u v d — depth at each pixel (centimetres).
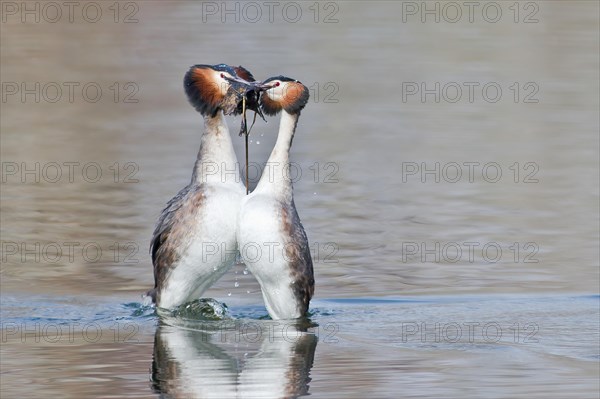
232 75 1289
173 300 1297
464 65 2995
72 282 1420
